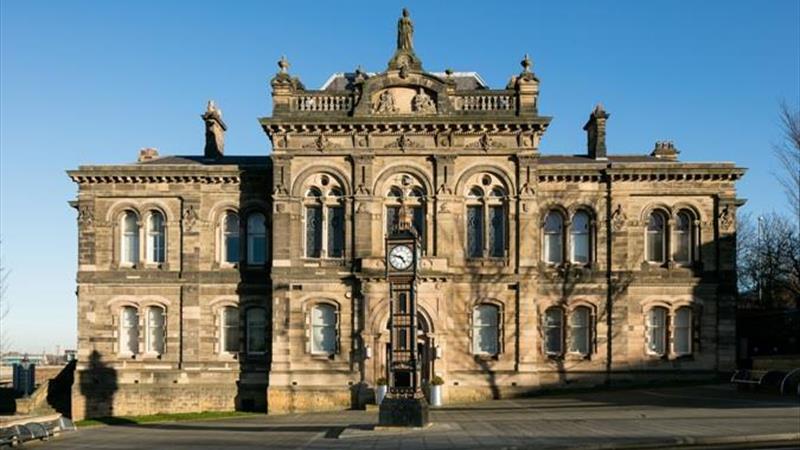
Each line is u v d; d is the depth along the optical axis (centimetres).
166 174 4650
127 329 4662
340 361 4319
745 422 2775
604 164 4603
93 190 4684
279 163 4412
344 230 4394
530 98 4372
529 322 4338
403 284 3097
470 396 4284
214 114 5169
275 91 4400
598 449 2333
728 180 4603
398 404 2978
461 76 4797
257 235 4694
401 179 4406
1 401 5200
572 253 4631
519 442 2458
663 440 2383
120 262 4675
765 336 5200
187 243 4644
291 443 2712
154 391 4572
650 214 4641
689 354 4569
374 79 4391
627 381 4519
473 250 4412
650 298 4584
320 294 4362
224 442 2820
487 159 4403
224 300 4625
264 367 4569
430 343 4216
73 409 4547
